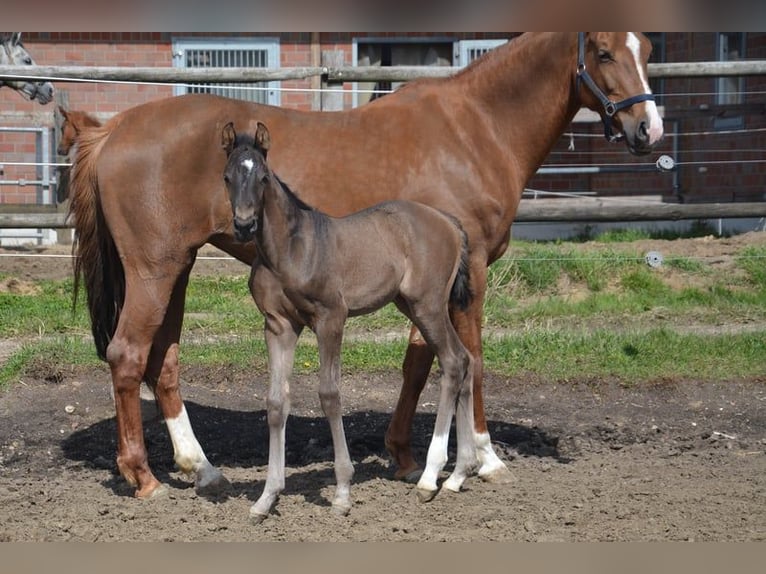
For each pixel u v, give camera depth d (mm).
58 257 12008
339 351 5496
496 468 6238
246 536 5234
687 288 10977
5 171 14383
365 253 5527
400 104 6324
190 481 6375
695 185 14844
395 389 8344
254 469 6625
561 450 7176
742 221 13805
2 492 6047
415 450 7066
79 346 8602
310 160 6082
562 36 6406
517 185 6461
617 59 6273
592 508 5676
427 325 5816
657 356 8891
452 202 6188
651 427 7695
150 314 5863
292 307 5418
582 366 8688
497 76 6398
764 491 6043
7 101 14648
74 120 11797
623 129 6328
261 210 5152
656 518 5500
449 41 15422
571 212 10914
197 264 11625
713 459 6910
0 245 12781
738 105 13227
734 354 8945
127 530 5332
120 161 5836
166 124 5879
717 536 5203
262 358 8602
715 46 14633
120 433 5918
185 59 14828
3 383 7988
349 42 15117
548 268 11180
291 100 14828
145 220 5816
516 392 8352
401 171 6160
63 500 5895
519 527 5363
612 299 10680
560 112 6508
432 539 5180
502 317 10148
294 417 7785
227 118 5965
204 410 7812
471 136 6301
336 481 6016
